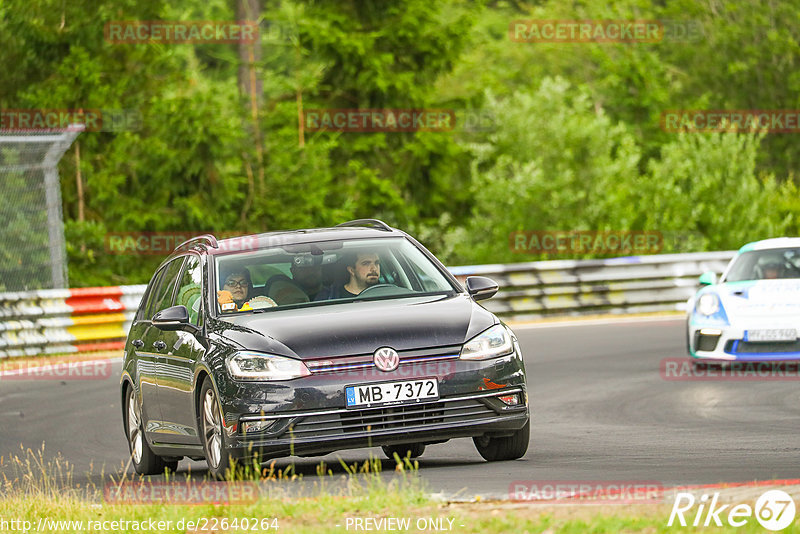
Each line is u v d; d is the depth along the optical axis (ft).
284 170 371.76
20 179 277.64
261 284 102.78
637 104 505.66
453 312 96.43
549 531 64.59
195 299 104.01
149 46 357.20
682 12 586.04
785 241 179.83
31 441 139.95
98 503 86.48
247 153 369.09
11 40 350.43
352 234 108.58
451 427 91.40
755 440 111.96
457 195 412.77
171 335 105.29
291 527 70.03
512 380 94.02
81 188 350.23
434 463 105.29
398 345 91.97
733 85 572.92
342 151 401.90
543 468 94.12
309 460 111.86
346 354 91.25
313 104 400.67
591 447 111.34
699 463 95.71
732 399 145.69
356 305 98.94
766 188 395.34
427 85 412.36
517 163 373.20
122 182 344.28
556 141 389.19
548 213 371.35
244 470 92.17
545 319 274.98
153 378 108.27
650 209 374.84
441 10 415.85
